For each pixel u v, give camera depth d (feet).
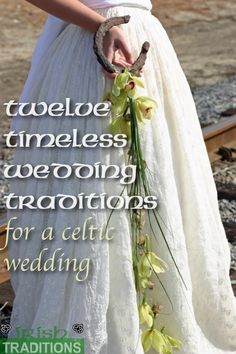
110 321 12.36
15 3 42.42
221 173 22.74
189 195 12.90
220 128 24.36
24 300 12.89
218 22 44.06
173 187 12.48
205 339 13.43
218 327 13.58
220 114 27.58
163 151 12.40
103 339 12.22
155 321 12.67
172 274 12.48
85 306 12.14
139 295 12.50
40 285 12.78
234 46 39.63
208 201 13.24
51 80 12.64
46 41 12.94
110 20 12.19
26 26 40.29
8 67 34.63
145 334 12.51
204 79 33.63
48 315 12.37
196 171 12.98
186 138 12.85
